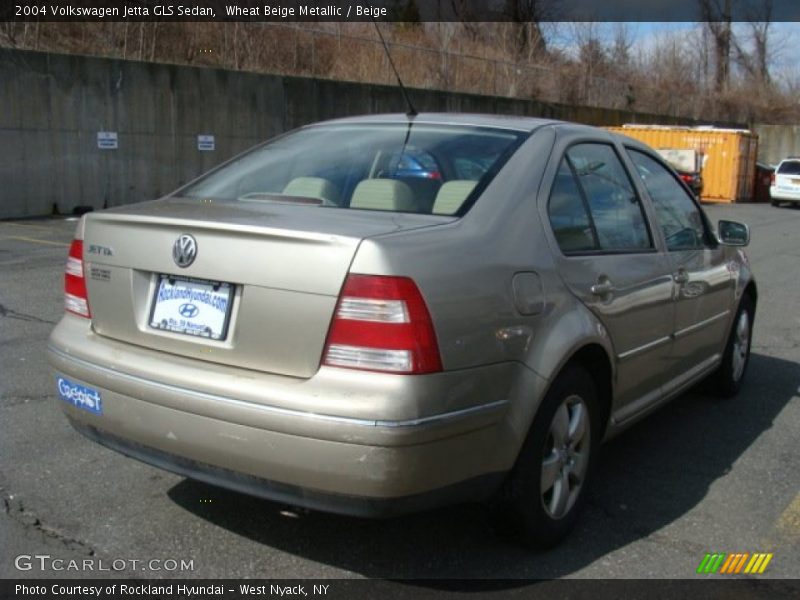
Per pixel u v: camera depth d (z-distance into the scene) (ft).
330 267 9.12
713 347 17.06
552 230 11.44
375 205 11.30
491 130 12.60
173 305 10.20
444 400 9.11
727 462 15.03
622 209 13.64
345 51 83.87
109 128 58.54
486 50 112.78
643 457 15.20
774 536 12.14
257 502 12.40
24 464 13.52
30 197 54.95
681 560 11.31
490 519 11.06
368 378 8.89
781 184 96.73
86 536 11.27
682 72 165.99
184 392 9.60
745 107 168.14
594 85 121.29
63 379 11.01
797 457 15.37
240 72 65.92
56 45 61.46
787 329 26.81
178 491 12.71
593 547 11.58
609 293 12.00
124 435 10.35
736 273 17.75
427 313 9.05
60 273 31.58
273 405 9.05
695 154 95.30
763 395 19.35
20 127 53.78
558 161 12.29
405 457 8.84
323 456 8.90
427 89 83.51
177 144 62.75
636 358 13.02
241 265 9.58
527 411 10.26
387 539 11.46
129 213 10.87
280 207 11.16
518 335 10.15
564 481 11.51
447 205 10.84
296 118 70.90
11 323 23.17
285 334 9.29
